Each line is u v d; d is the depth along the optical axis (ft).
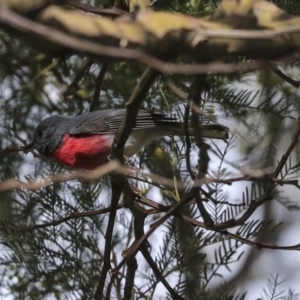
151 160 29.22
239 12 18.16
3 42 31.89
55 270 28.86
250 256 45.60
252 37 16.29
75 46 15.46
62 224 29.17
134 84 31.30
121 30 17.16
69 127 29.30
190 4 27.02
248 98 29.04
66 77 32.68
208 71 16.67
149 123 26.96
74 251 29.07
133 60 16.72
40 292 28.99
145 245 23.30
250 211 20.25
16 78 32.96
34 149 29.96
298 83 18.86
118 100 31.99
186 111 19.86
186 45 17.61
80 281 28.76
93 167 29.43
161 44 17.49
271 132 30.53
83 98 32.83
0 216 29.66
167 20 17.56
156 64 16.19
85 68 25.86
